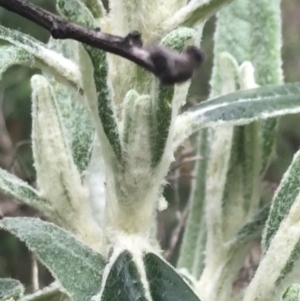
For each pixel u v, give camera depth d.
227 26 0.36
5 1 0.21
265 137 0.32
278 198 0.28
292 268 0.26
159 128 0.24
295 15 0.80
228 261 0.32
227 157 0.32
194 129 0.27
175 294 0.23
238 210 0.32
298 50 0.75
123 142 0.24
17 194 0.28
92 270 0.24
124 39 0.20
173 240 0.41
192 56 0.19
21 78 0.59
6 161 0.44
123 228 0.26
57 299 0.28
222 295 0.32
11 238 0.50
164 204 0.27
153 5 0.25
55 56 0.25
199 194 0.36
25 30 0.63
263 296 0.26
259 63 0.36
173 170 0.40
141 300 0.22
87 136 0.31
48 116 0.28
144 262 0.24
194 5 0.25
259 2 0.36
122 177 0.25
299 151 0.28
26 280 0.49
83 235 0.28
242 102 0.27
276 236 0.26
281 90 0.28
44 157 0.28
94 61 0.23
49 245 0.24
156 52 0.20
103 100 0.24
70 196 0.28
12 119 0.58
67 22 0.21
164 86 0.23
